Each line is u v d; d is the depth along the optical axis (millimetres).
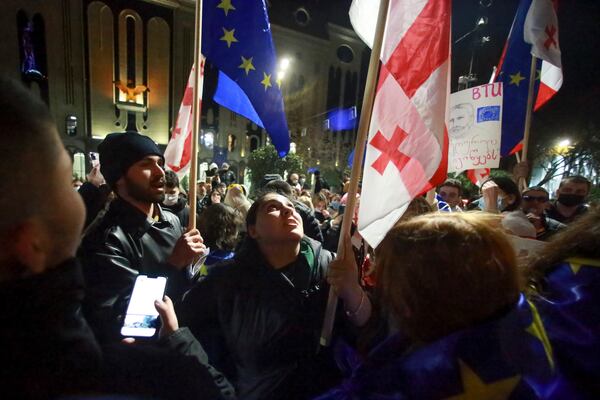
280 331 1325
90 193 1833
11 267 434
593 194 7180
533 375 634
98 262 1465
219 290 1392
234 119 26156
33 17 19156
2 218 411
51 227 451
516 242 1829
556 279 866
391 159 1521
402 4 1535
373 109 1596
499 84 3125
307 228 2787
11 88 425
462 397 610
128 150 1620
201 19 1957
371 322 1243
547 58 3496
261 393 1321
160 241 1781
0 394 405
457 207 3852
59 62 19938
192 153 1899
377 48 1366
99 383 502
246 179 24438
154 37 22312
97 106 21203
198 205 6344
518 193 2967
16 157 404
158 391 586
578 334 714
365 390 701
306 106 29547
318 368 1337
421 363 647
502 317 677
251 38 2188
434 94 1446
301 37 28781
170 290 1637
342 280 1357
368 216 1537
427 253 729
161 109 23094
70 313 476
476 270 692
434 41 1462
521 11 4297
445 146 1426
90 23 20484
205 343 1471
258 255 1416
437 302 704
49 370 429
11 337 407
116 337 1335
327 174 25422
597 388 660
